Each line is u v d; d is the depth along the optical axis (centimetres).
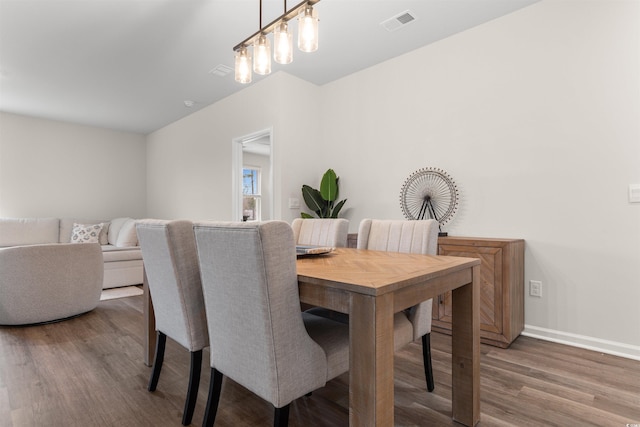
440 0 243
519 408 155
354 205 363
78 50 310
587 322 227
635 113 210
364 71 355
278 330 104
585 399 162
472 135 278
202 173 478
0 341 240
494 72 267
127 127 576
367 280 103
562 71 237
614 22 217
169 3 243
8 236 444
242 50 198
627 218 213
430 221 186
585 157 228
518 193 255
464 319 145
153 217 603
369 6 248
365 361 96
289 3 242
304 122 379
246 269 104
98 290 314
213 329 126
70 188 547
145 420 147
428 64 305
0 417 148
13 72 356
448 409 155
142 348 229
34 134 515
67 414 151
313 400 165
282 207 355
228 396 168
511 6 250
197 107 471
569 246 234
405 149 321
